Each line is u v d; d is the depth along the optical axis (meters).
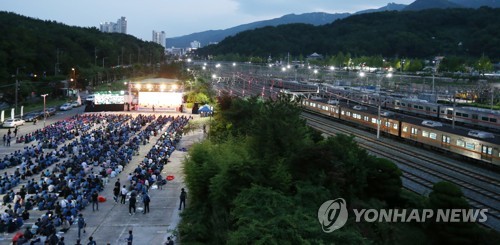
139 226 30.06
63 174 38.62
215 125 48.56
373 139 64.25
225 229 24.92
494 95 97.50
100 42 195.75
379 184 31.22
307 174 26.77
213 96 104.56
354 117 77.69
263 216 21.05
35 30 169.50
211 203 28.47
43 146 54.44
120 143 55.97
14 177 38.66
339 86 123.62
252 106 46.22
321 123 81.00
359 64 189.62
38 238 25.92
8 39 134.38
